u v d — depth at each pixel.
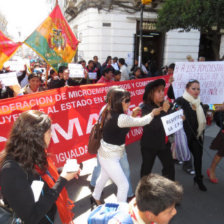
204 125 3.38
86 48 14.09
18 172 1.38
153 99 2.95
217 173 4.23
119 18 13.20
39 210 1.37
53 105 3.54
